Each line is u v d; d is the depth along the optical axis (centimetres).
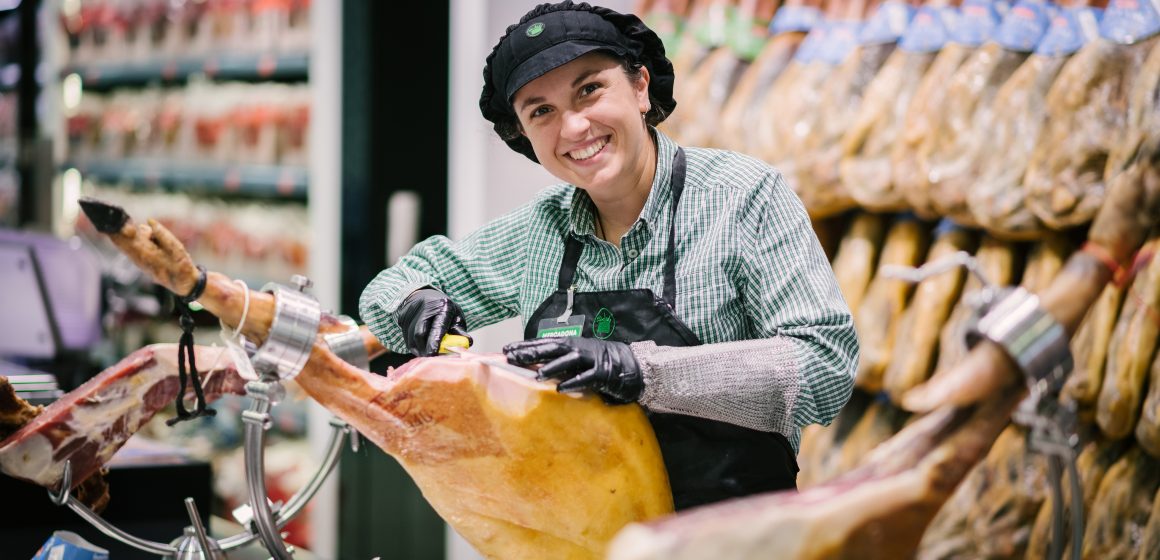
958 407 117
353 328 166
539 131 165
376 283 192
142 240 129
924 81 261
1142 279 222
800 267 163
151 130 535
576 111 161
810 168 275
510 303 190
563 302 176
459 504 155
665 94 177
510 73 163
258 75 483
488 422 148
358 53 423
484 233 192
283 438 446
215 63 480
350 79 425
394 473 418
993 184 244
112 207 126
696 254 168
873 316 271
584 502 150
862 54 276
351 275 425
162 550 167
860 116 268
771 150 284
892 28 274
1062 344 114
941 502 115
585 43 159
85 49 581
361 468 417
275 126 459
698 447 162
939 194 252
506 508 153
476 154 355
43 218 577
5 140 600
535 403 148
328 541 420
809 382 153
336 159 429
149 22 532
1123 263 218
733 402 151
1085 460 240
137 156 543
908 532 114
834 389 156
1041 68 243
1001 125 245
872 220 282
